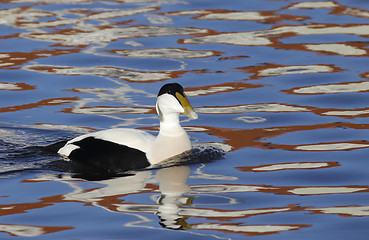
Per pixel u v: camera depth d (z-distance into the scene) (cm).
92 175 1094
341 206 972
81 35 1888
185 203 984
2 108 1429
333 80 1584
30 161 1146
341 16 2031
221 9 2116
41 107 1436
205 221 923
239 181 1072
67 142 1186
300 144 1241
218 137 1288
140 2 2194
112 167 1124
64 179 1076
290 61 1706
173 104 1161
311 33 1897
